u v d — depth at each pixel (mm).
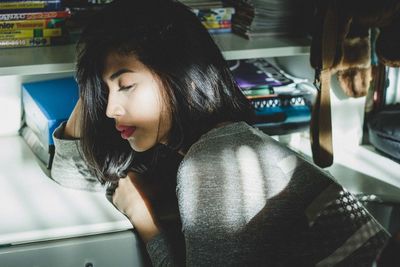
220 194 1115
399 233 735
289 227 1097
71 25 1676
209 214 1119
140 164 1552
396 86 2045
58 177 1638
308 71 1985
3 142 1915
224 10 1803
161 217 1470
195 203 1132
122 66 1193
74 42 1701
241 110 1264
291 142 1973
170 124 1226
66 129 1613
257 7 1736
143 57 1179
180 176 1167
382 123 1905
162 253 1348
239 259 1102
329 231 1104
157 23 1182
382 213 1706
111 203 1566
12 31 1618
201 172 1135
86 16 1682
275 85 1899
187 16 1215
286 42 1762
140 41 1176
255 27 1757
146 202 1470
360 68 1788
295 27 1803
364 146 2010
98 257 1482
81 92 1346
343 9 1676
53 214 1505
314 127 1773
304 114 1902
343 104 1956
